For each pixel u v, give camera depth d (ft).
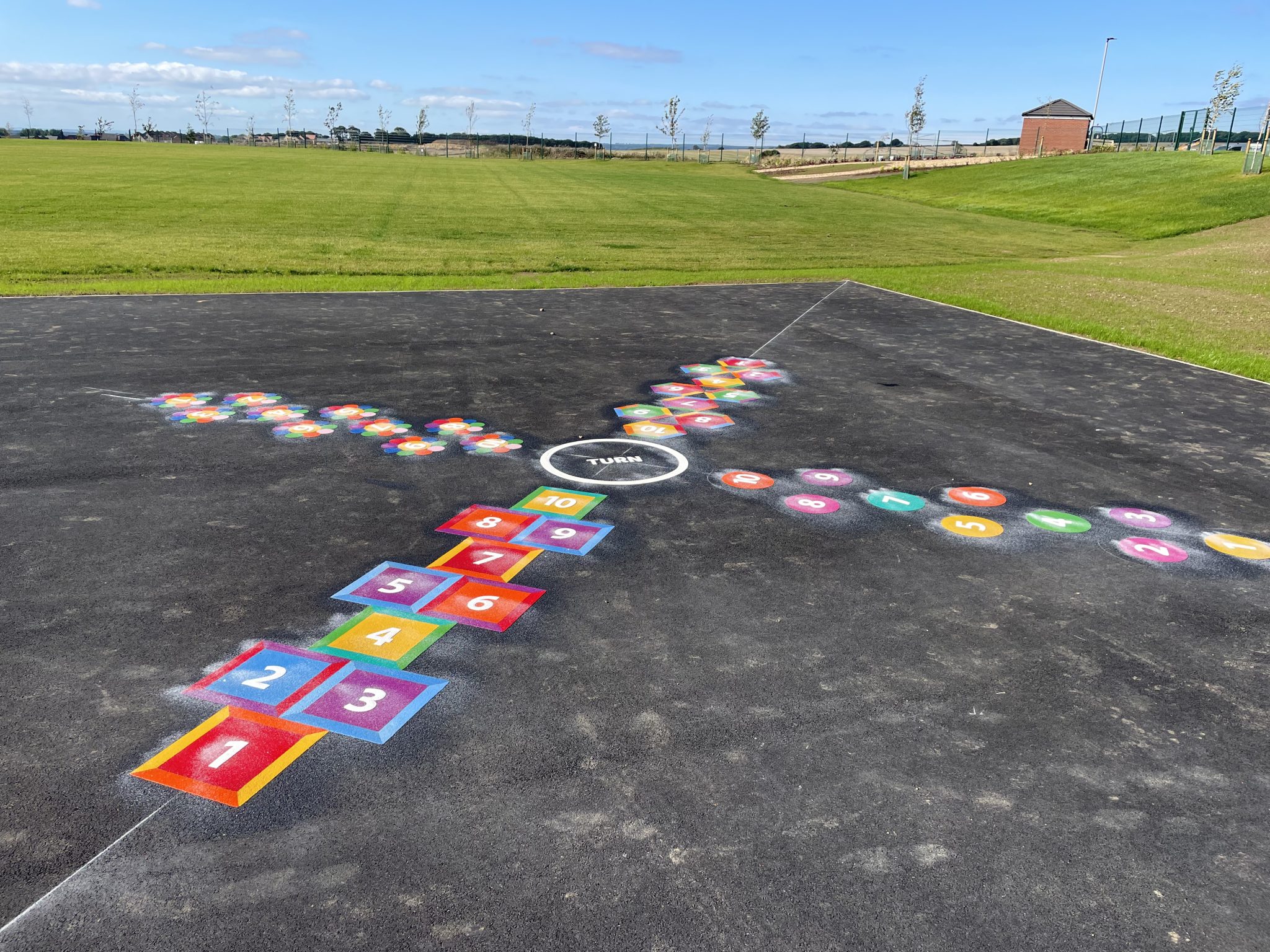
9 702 10.32
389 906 7.50
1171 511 17.12
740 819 8.61
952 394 25.84
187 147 201.87
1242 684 11.19
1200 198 97.66
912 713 10.41
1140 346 33.06
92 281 43.83
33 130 286.66
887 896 7.72
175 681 10.85
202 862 7.98
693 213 94.99
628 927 7.32
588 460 19.58
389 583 13.51
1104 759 9.66
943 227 90.89
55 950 7.03
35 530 15.16
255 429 21.27
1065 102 187.32
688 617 12.59
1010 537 15.67
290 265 51.78
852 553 14.87
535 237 70.85
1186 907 7.68
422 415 22.82
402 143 301.02
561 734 9.91
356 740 9.77
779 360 30.04
